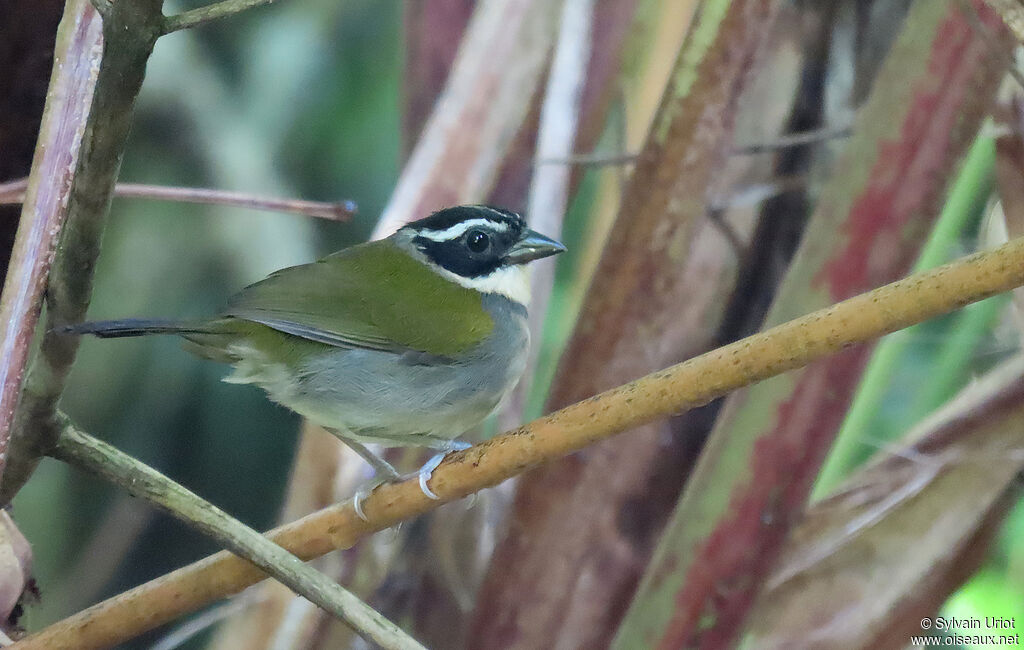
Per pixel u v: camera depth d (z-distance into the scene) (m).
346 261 8.52
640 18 9.11
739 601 6.22
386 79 14.45
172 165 13.96
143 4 4.18
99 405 13.73
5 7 5.67
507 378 8.51
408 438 8.30
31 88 5.92
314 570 4.80
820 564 7.11
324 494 7.99
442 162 8.70
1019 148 6.91
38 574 13.04
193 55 14.12
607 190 9.32
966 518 7.06
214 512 5.02
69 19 5.04
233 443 14.20
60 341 5.01
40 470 13.45
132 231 13.70
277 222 14.06
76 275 4.88
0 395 4.81
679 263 7.02
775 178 8.09
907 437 7.41
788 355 4.21
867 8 8.28
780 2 7.25
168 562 14.29
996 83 6.11
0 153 6.07
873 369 7.66
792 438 6.16
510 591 7.20
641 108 9.13
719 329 7.86
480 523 8.52
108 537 13.42
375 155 14.39
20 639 5.54
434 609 8.60
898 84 6.20
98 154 4.55
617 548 7.22
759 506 6.15
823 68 8.28
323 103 14.45
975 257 3.90
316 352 7.89
